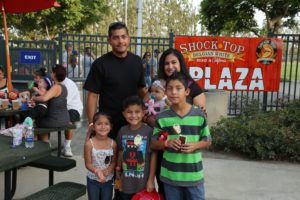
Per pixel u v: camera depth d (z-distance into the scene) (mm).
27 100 5551
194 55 8109
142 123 3201
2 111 5059
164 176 2988
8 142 3488
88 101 3344
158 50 8430
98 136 3273
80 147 6254
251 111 7320
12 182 3908
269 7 19812
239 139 5863
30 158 2996
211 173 5039
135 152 3096
